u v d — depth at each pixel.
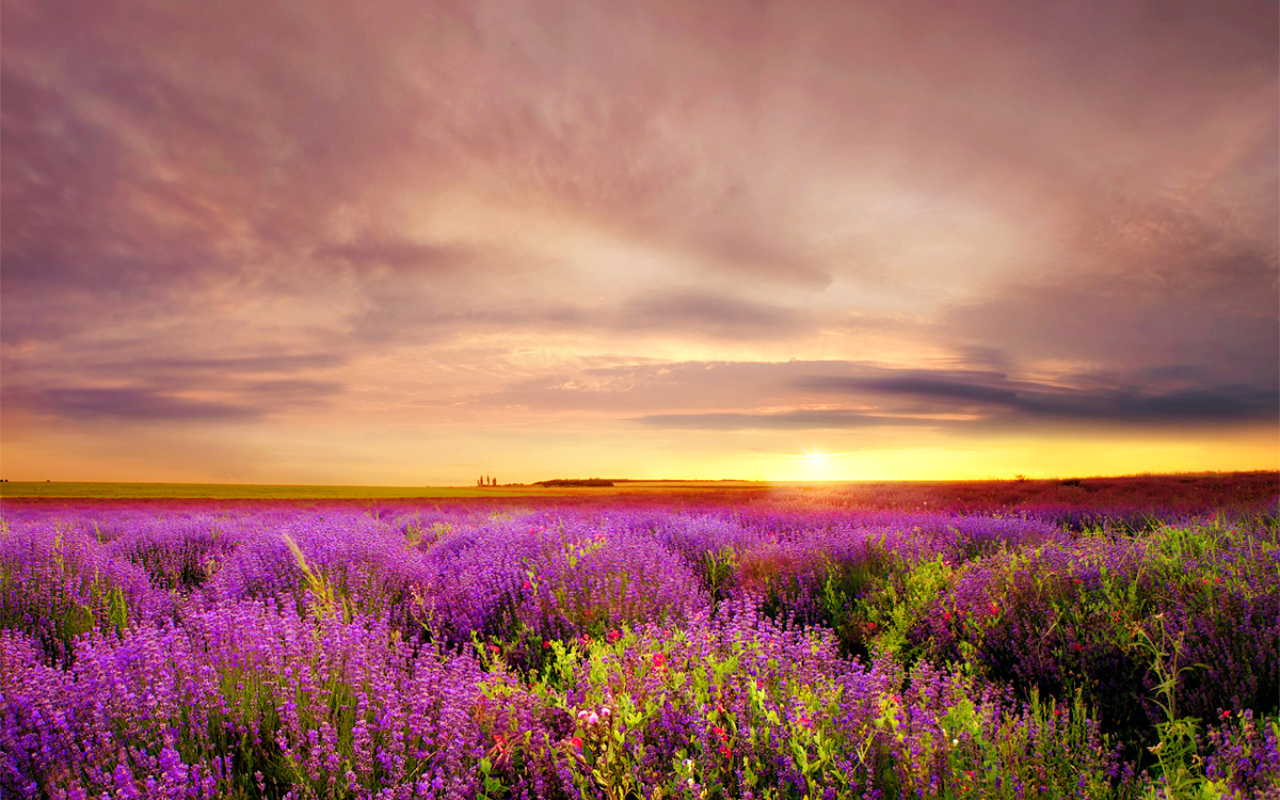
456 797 2.21
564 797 2.38
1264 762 2.36
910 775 2.29
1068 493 16.38
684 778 2.21
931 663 3.88
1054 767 2.47
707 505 15.19
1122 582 4.81
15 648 3.39
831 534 7.70
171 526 9.84
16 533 6.64
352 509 19.34
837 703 2.79
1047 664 3.78
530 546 6.62
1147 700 3.39
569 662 3.64
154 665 2.86
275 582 5.79
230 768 2.41
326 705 2.67
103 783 2.21
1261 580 4.38
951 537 8.09
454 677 2.95
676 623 4.29
